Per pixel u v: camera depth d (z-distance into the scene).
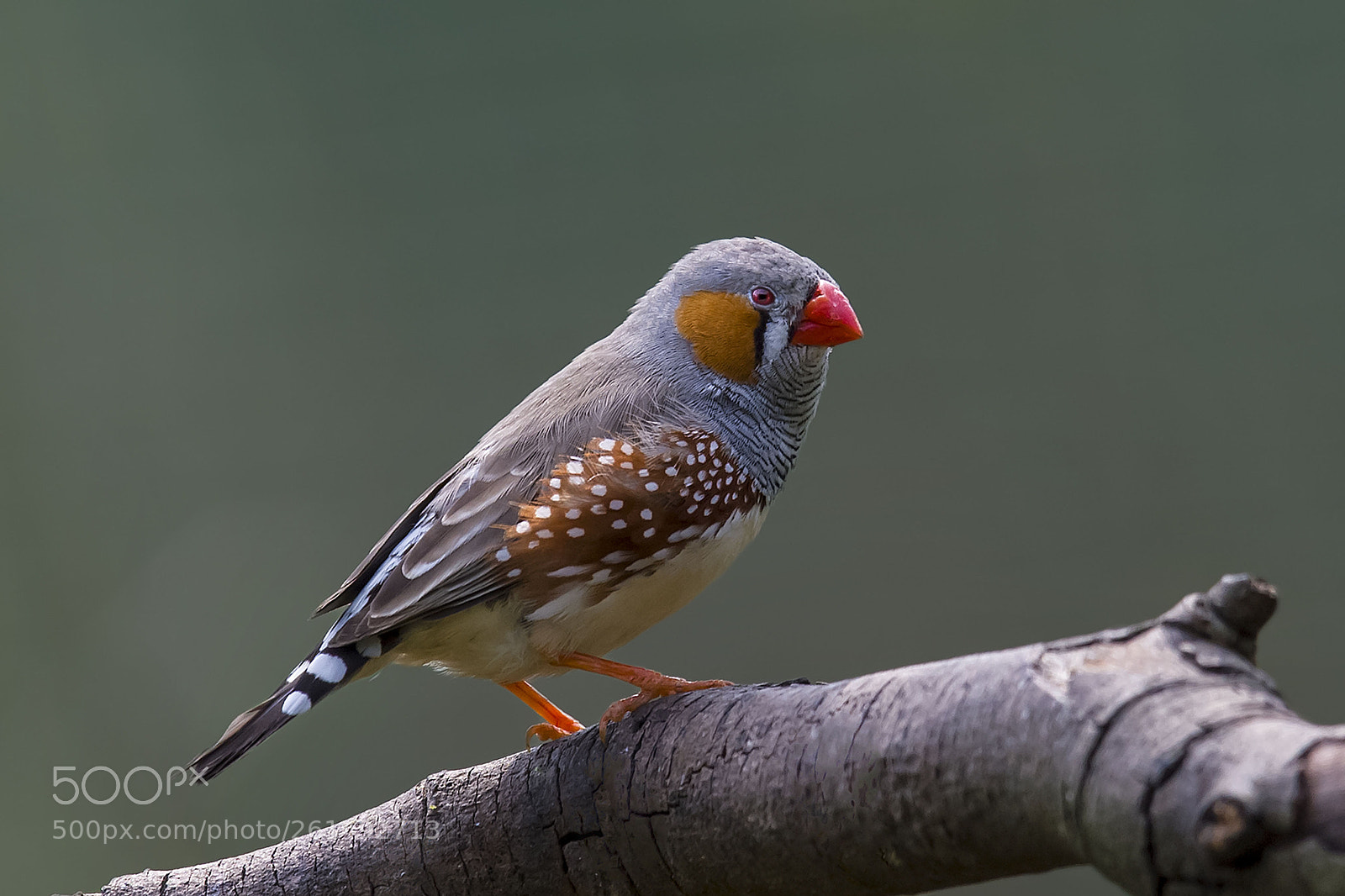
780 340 5.97
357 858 4.87
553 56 11.97
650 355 6.04
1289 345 10.45
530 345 11.34
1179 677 2.99
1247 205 10.81
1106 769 2.94
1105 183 11.03
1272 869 2.62
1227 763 2.74
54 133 12.02
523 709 10.20
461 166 11.84
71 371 11.65
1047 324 10.91
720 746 4.05
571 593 5.38
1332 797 2.57
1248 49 11.05
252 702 10.61
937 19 11.46
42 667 10.93
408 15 12.13
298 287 11.79
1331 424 10.20
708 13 11.80
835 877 3.82
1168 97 11.11
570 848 4.49
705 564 5.66
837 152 11.42
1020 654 3.34
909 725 3.49
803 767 3.77
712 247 6.28
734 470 5.73
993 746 3.26
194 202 11.98
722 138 11.62
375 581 5.57
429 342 11.51
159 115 12.11
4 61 12.02
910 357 10.96
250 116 12.09
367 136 12.01
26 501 11.34
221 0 12.16
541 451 5.55
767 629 10.48
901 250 11.18
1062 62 11.27
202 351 11.69
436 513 5.65
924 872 3.60
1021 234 11.09
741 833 3.97
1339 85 10.86
